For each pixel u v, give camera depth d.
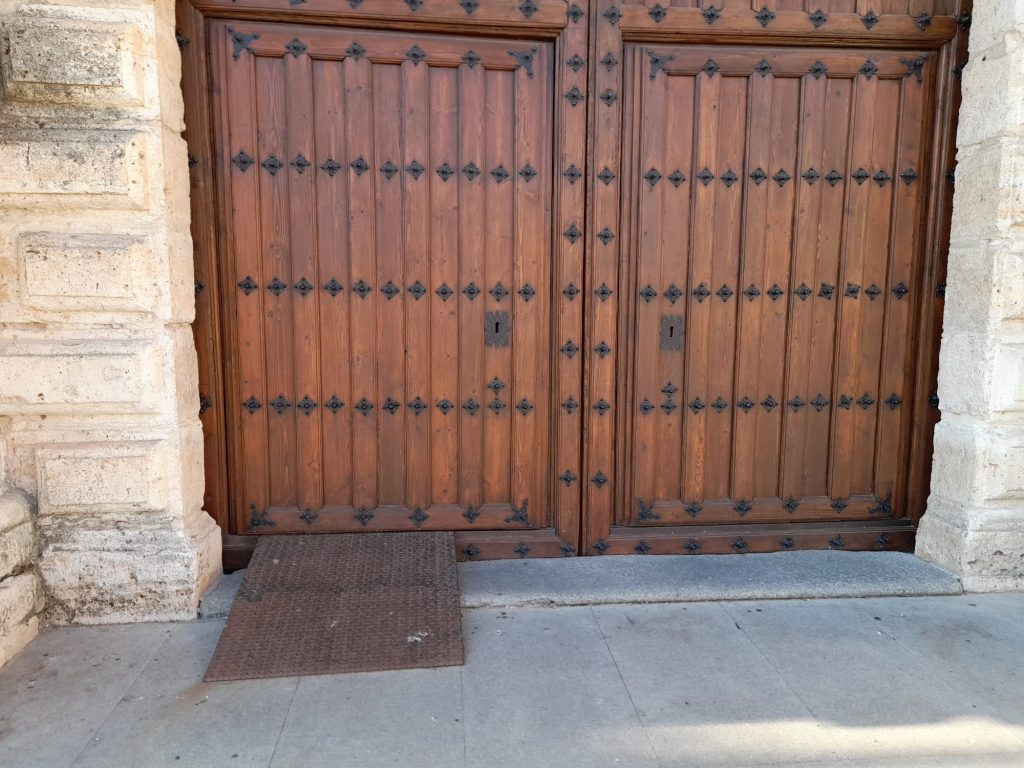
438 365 3.18
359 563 2.97
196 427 2.93
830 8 3.09
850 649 2.60
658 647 2.61
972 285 3.06
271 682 2.35
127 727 2.11
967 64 3.09
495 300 3.16
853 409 3.38
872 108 3.19
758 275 3.25
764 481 3.39
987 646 2.63
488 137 3.06
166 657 2.50
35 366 2.60
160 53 2.60
